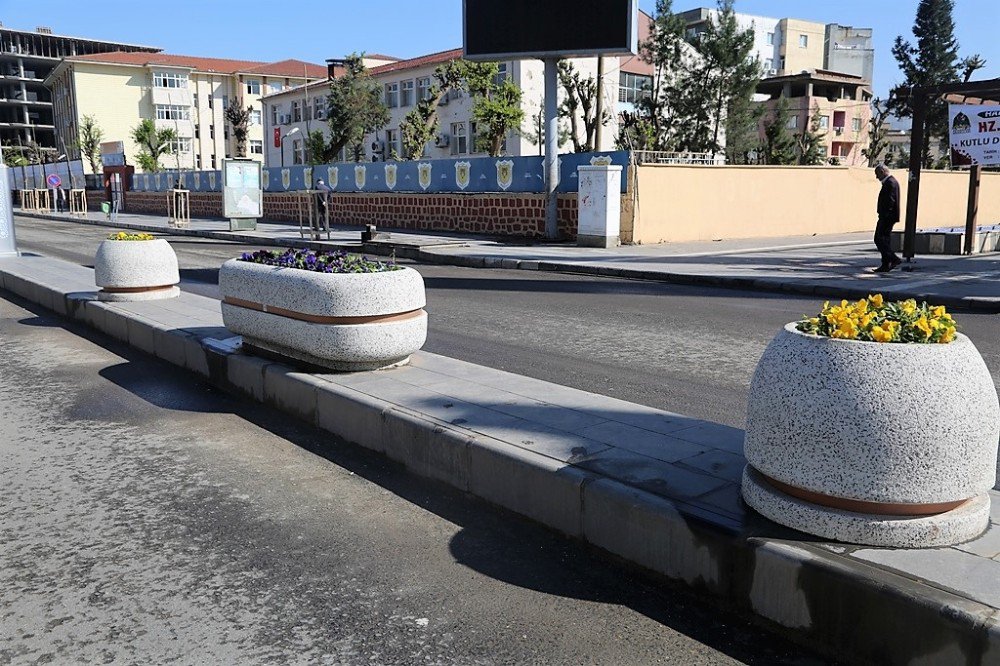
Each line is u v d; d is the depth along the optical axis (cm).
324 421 527
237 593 326
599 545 352
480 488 411
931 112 5156
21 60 9912
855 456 286
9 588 331
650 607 311
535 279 1435
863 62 8156
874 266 1543
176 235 2769
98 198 5188
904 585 259
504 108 3319
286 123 6053
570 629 296
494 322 962
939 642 247
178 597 323
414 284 572
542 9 2027
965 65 5872
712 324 940
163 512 408
